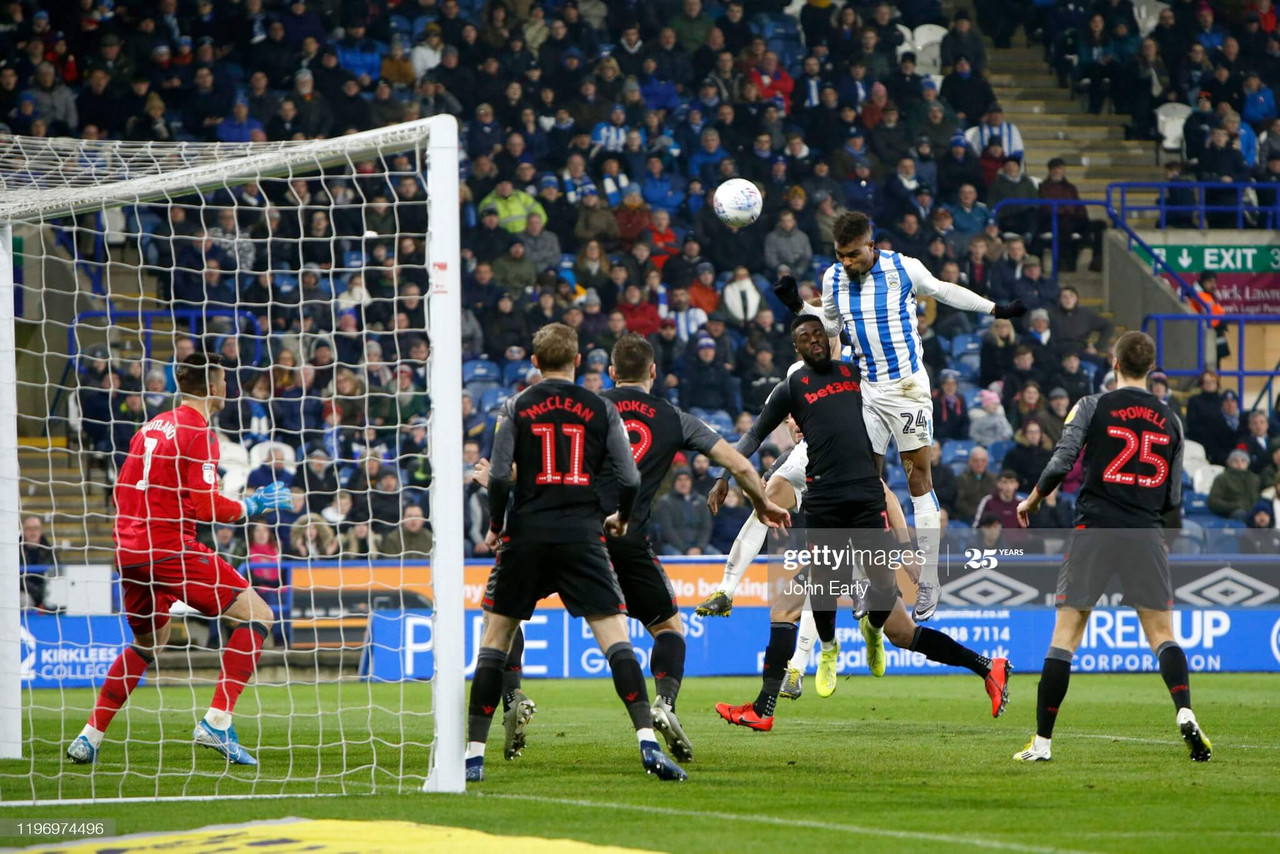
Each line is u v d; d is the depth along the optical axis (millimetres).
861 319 28609
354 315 62250
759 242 69312
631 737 30641
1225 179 76188
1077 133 79938
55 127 67312
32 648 43594
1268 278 74000
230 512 26453
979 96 76062
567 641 49719
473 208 67000
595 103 71750
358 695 42938
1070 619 25609
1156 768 24875
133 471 26266
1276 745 29172
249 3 71312
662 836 17266
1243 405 68750
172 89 68875
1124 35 80188
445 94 69812
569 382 22109
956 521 56125
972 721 34562
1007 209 72375
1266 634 51562
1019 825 18328
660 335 64188
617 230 68375
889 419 28859
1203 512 61906
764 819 18672
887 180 70750
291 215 65312
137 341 62312
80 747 25797
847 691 43969
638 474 22016
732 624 50312
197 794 22531
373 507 54812
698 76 75125
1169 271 71000
